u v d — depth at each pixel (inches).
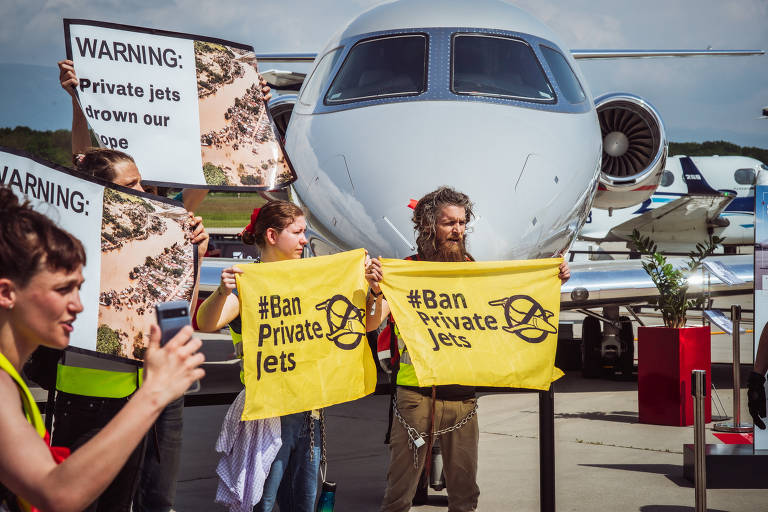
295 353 131.3
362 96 243.1
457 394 131.0
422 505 181.6
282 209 140.4
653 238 789.9
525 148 216.1
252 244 151.3
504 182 203.0
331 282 134.5
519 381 131.0
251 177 151.6
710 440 236.1
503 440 249.6
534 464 216.4
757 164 1139.9
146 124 144.9
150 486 130.4
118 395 124.3
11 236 65.8
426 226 137.2
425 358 127.9
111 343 120.1
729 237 1122.7
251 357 130.0
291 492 137.7
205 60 149.6
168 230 124.8
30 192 115.9
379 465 221.1
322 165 222.8
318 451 137.3
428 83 238.4
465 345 130.3
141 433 64.8
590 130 250.5
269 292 132.0
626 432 255.3
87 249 119.8
